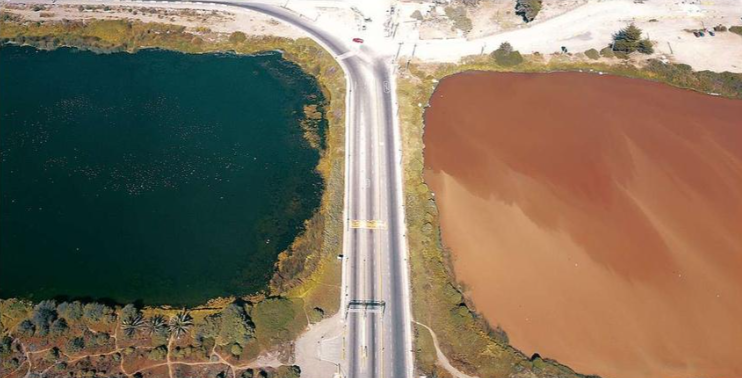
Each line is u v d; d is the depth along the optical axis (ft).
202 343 285.23
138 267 319.68
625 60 480.64
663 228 353.92
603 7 531.50
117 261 321.32
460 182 375.25
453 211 358.23
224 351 283.59
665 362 293.02
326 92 436.76
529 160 391.86
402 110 417.49
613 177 383.04
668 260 337.11
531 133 412.16
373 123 406.21
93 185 357.00
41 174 360.69
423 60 463.42
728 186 382.01
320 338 292.81
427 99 434.71
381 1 518.37
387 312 303.68
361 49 466.29
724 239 350.23
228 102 424.05
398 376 279.90
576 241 344.28
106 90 424.87
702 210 366.02
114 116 403.34
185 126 401.08
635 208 364.38
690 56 485.15
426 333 296.30
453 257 334.03
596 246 342.23
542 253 337.52
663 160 396.98
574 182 378.53
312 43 467.52
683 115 435.94
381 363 284.00
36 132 386.52
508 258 334.44
